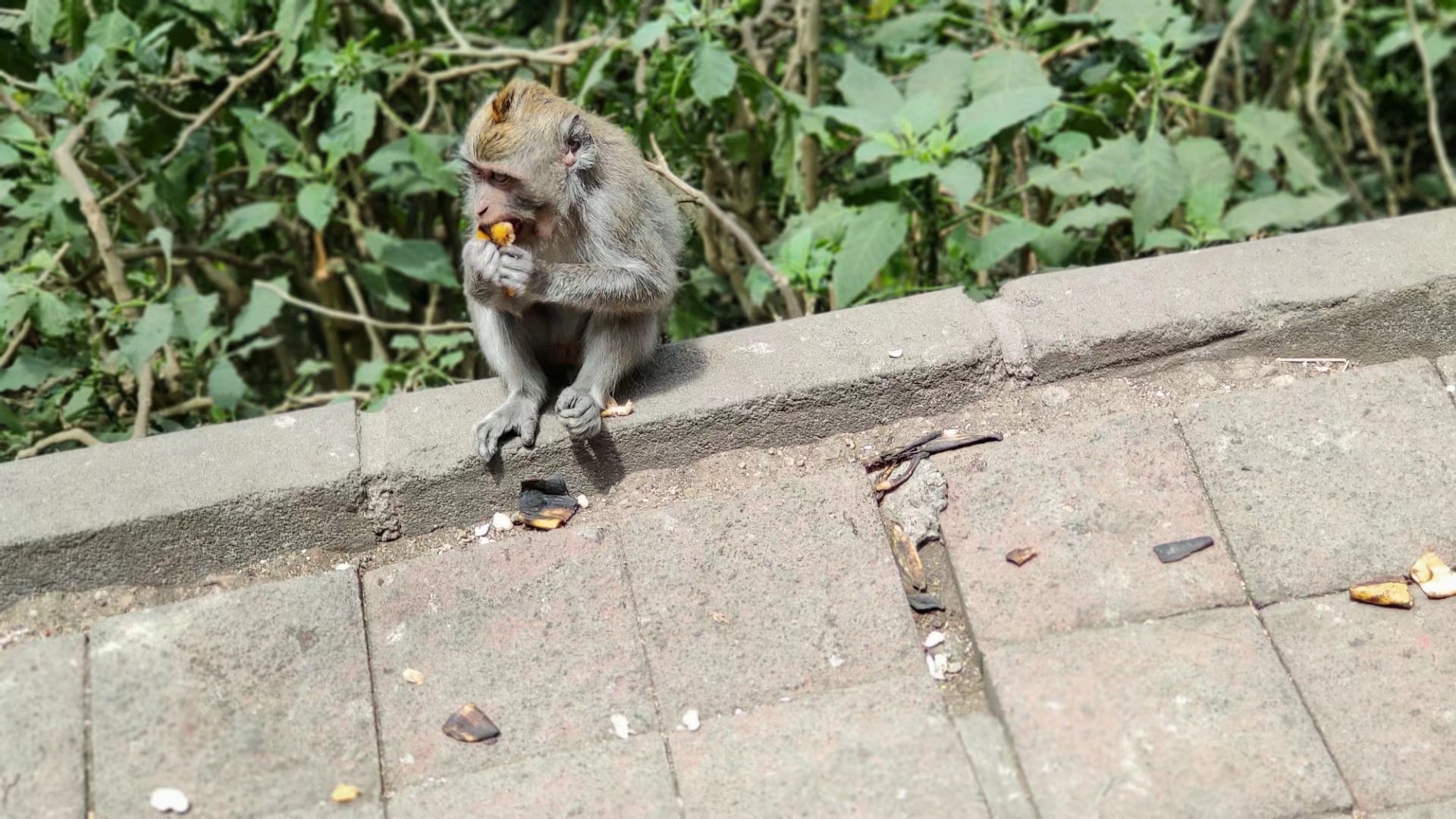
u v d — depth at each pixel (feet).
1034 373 16.07
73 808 12.72
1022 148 23.38
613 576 14.25
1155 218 20.10
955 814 12.17
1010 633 13.62
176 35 22.71
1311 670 13.15
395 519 15.24
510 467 15.35
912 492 14.97
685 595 14.07
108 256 20.18
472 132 15.72
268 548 15.07
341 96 21.31
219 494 14.74
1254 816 12.07
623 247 15.81
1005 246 19.57
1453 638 13.32
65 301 20.44
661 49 21.03
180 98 24.56
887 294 21.35
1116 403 15.94
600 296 15.30
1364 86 33.45
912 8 25.90
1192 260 16.83
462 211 18.69
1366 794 12.21
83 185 19.94
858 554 14.29
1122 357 16.08
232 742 13.14
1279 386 15.51
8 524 14.47
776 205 26.32
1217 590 13.84
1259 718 12.75
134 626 13.96
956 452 15.37
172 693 13.46
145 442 15.46
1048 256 20.12
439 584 14.33
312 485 14.87
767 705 13.19
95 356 20.01
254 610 14.03
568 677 13.53
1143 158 20.22
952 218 22.34
